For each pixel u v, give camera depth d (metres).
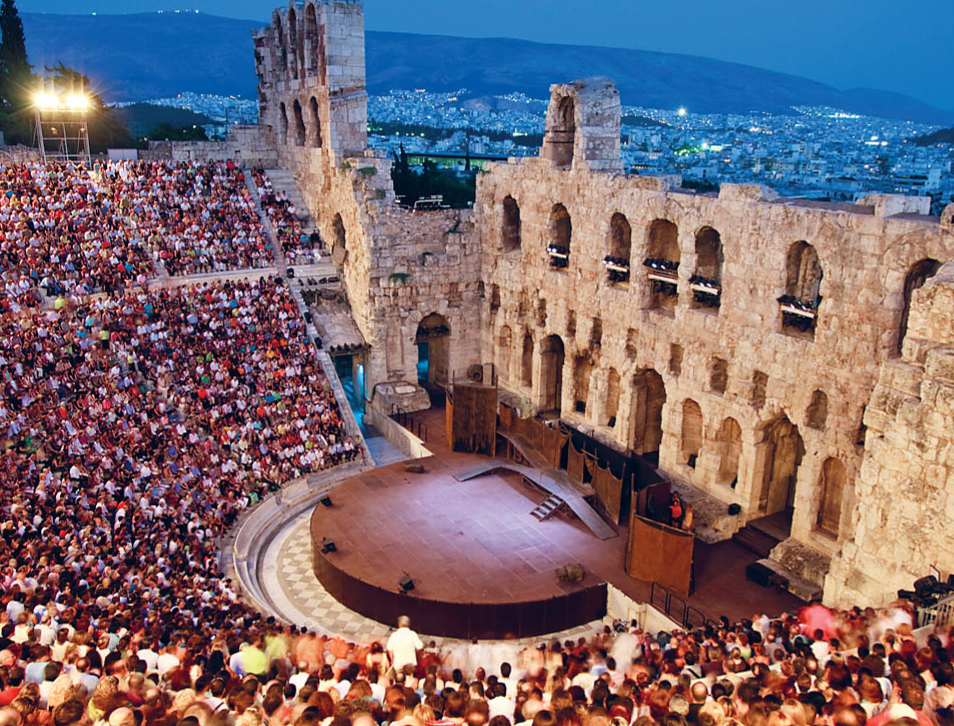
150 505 43.50
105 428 47.72
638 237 51.91
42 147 71.75
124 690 17.56
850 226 39.25
